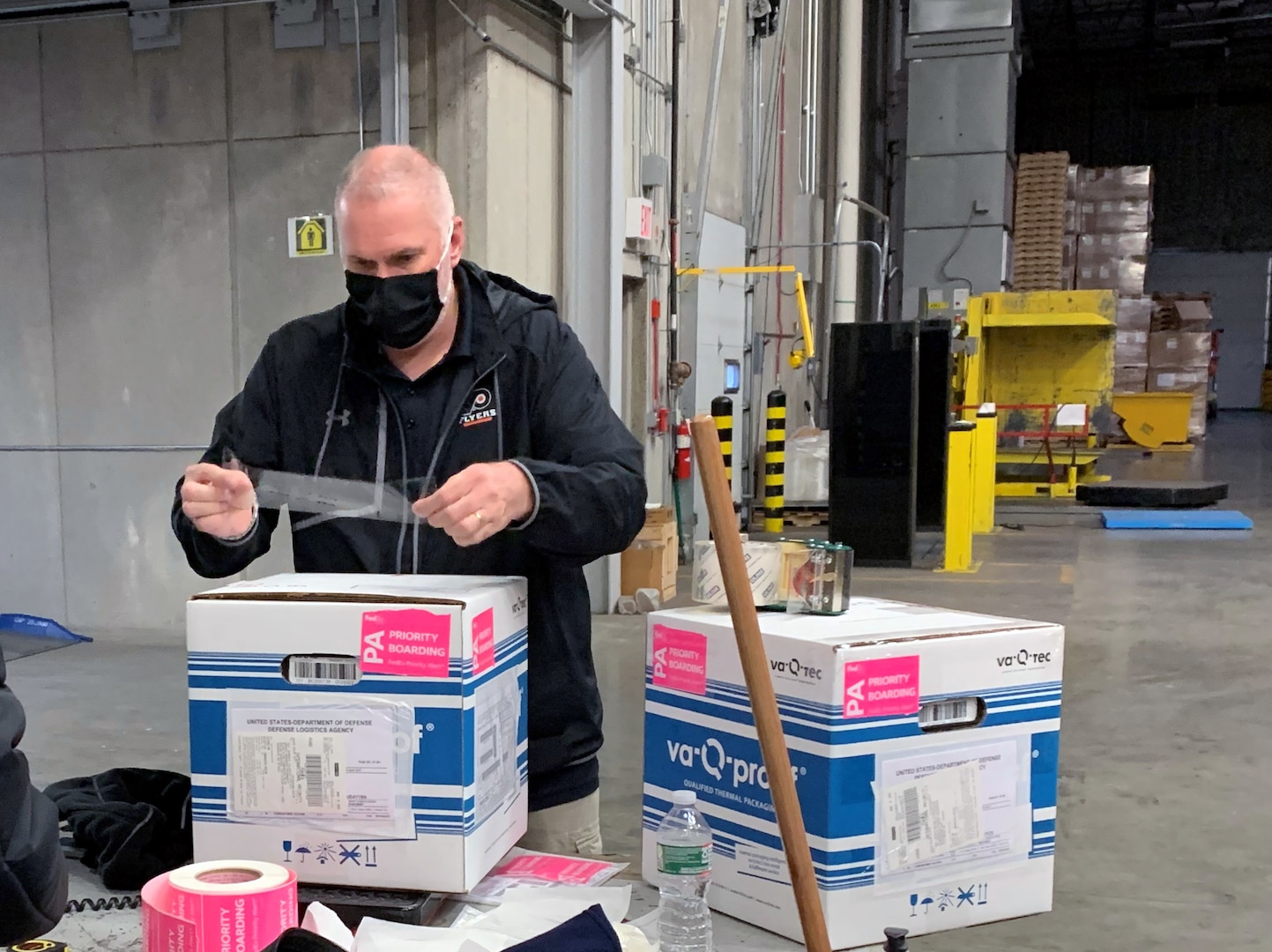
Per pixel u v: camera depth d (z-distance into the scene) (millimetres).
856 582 6258
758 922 1332
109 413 4812
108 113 4629
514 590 1427
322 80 4398
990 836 1340
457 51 4266
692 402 6891
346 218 1485
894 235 12922
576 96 4934
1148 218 13773
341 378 1614
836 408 6738
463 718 1246
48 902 964
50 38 4629
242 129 4508
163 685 4164
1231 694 4234
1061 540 7762
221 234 4590
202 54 4500
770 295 8992
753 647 1121
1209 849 2908
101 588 4934
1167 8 18641
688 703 1405
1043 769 1375
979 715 1335
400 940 1176
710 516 1118
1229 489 10477
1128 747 3668
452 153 4316
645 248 5996
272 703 1274
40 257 4785
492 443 1587
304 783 1274
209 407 4711
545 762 1594
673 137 6391
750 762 1329
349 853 1278
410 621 1245
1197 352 14844
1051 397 10062
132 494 4844
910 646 1266
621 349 5133
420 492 1575
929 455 7188
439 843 1261
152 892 1158
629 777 3375
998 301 9641
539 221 4797
